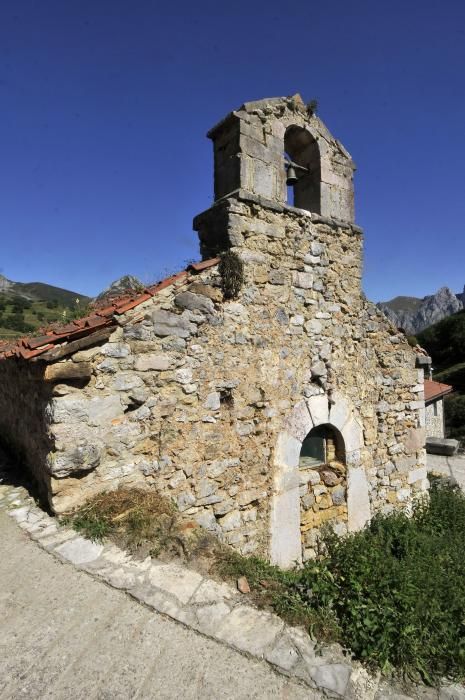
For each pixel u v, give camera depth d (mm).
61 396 3342
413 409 6578
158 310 3877
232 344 4418
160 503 3580
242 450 4477
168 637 2254
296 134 5527
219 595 2645
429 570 3434
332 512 5359
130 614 2406
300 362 5047
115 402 3594
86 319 3830
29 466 4598
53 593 2574
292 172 5398
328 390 5324
